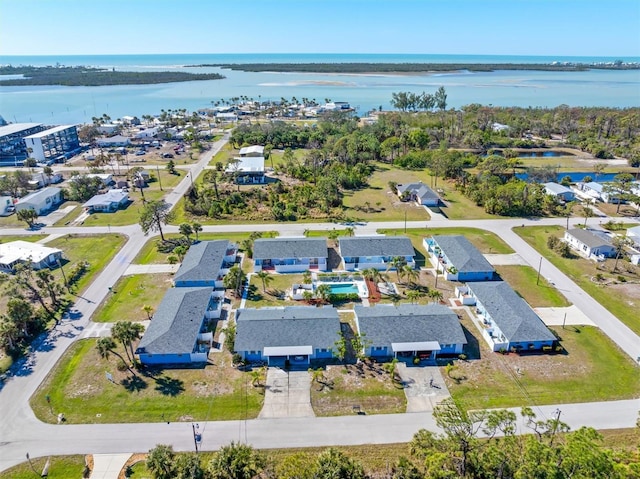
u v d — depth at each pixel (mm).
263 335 62094
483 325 69438
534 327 64125
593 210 118125
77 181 132250
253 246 89562
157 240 100812
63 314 72562
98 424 51031
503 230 106000
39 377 58406
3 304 75125
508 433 44250
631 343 65125
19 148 184750
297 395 55375
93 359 61906
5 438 49062
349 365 60812
